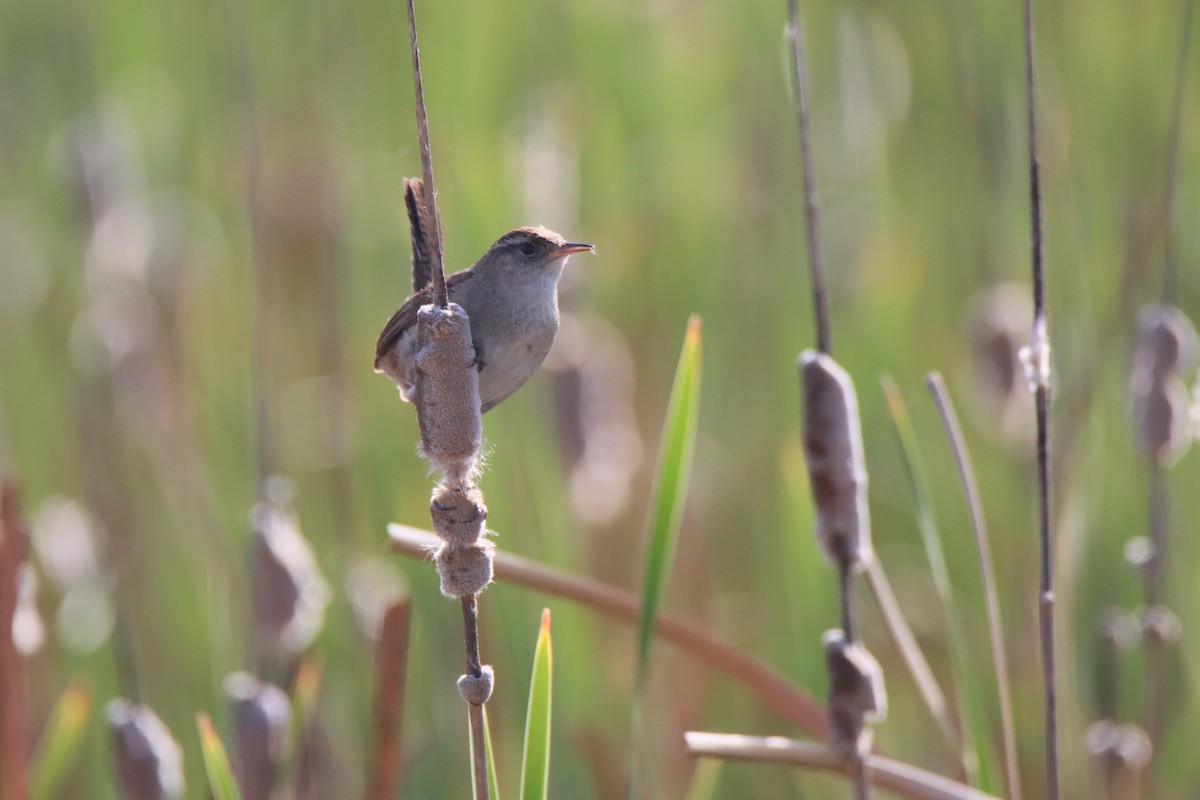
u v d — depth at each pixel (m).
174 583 10.59
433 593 9.21
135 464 11.23
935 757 9.54
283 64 13.02
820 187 12.19
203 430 11.50
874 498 11.05
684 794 9.55
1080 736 8.19
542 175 10.48
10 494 6.98
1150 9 11.58
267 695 7.22
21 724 6.98
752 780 9.66
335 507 10.62
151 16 13.27
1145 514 9.30
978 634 10.20
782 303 11.49
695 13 13.80
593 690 9.22
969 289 11.66
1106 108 11.47
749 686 6.79
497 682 9.15
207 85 13.19
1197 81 11.36
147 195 12.48
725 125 13.12
